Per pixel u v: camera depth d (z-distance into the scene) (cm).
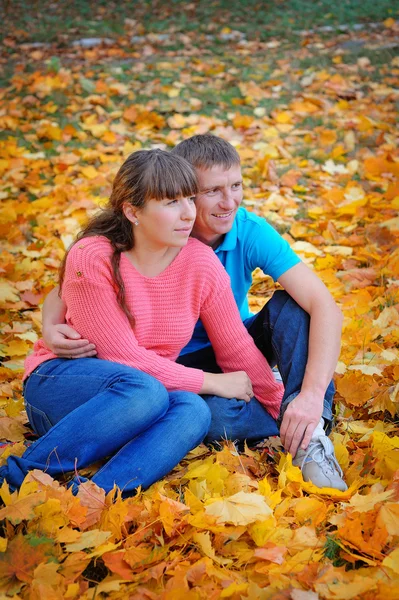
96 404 235
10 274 417
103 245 252
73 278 250
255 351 271
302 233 454
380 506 211
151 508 220
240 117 636
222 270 263
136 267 254
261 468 256
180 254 258
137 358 253
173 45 884
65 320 277
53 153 595
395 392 275
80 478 233
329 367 253
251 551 208
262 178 536
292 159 566
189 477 243
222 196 262
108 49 873
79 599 192
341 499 230
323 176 533
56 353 257
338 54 800
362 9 973
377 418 285
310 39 874
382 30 895
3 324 369
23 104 698
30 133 636
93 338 254
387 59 780
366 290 375
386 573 195
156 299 256
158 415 241
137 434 241
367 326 339
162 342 261
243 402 268
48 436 236
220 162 257
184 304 259
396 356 311
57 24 978
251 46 864
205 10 1020
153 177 237
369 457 248
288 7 1007
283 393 270
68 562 201
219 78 758
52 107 680
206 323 269
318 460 241
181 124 640
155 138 620
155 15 1017
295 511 223
